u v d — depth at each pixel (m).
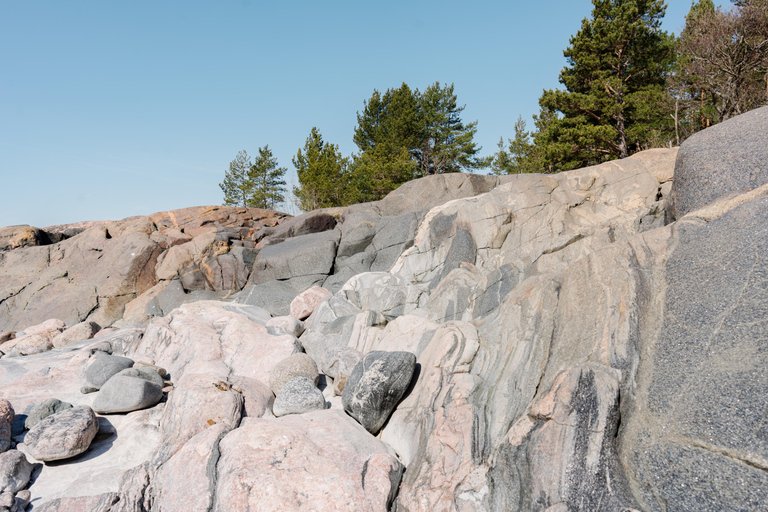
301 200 39.75
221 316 13.45
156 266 20.64
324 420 7.98
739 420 4.47
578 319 6.79
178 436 7.98
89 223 29.23
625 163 15.61
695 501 4.36
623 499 4.71
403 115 43.56
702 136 8.09
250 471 6.17
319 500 5.87
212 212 24.94
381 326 11.73
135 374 10.18
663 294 6.17
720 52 24.89
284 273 18.22
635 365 5.71
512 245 14.13
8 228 25.55
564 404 5.55
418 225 18.14
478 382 7.54
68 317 19.28
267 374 10.44
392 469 6.57
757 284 5.29
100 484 7.42
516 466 5.71
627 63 30.69
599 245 10.50
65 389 10.82
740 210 6.24
